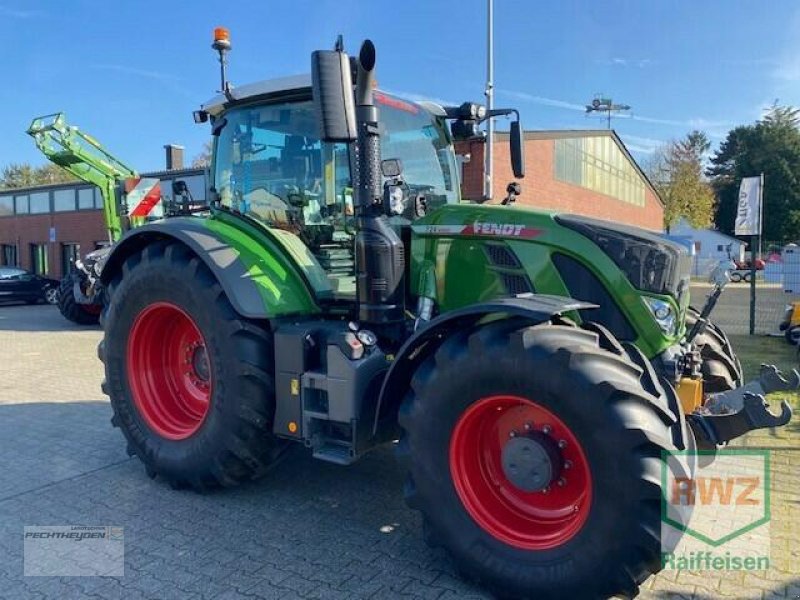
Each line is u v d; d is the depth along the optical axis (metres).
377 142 3.61
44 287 20.05
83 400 6.78
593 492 2.70
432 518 3.09
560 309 2.84
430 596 3.00
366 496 4.15
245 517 3.86
